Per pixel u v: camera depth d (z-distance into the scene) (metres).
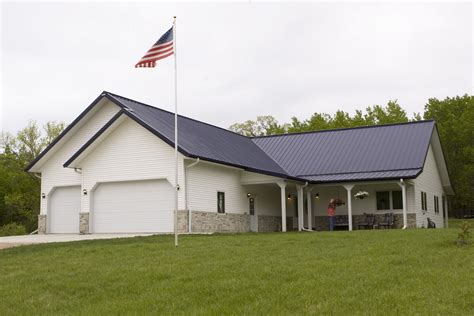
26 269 12.84
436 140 33.16
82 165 26.66
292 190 32.16
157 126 25.42
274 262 12.30
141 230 25.11
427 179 32.22
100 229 26.08
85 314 8.77
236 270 11.49
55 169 29.06
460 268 11.01
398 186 29.70
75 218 28.31
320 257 12.86
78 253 14.98
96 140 25.84
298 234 19.08
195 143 26.12
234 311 8.52
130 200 25.53
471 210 48.88
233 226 27.09
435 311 8.02
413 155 29.62
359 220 30.45
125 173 25.56
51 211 29.06
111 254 14.55
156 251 14.73
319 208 31.50
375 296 9.01
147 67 17.75
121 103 26.52
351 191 30.84
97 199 26.34
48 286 10.88
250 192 28.88
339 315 8.06
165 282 10.70
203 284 10.35
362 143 32.19
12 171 48.09
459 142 44.84
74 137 28.80
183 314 8.47
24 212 46.34
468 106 46.19
